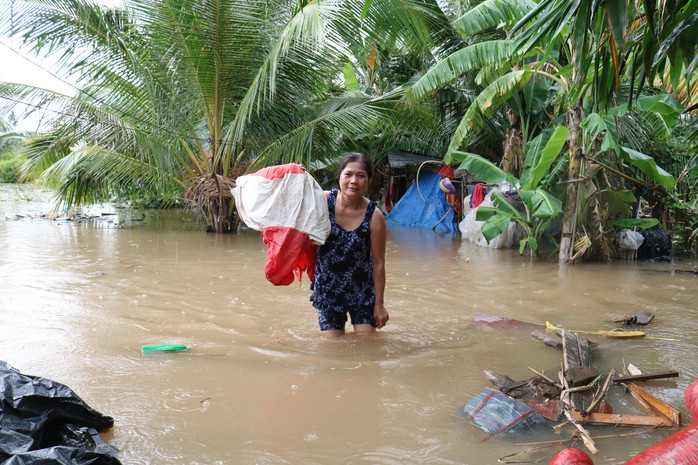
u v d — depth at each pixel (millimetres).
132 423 2670
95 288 5922
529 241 8953
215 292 5820
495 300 5711
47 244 9711
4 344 3879
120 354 3697
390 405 2939
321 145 12680
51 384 2463
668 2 3543
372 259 4141
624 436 2650
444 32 12734
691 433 1912
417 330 4430
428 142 15805
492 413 2756
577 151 8633
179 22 10430
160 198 19188
